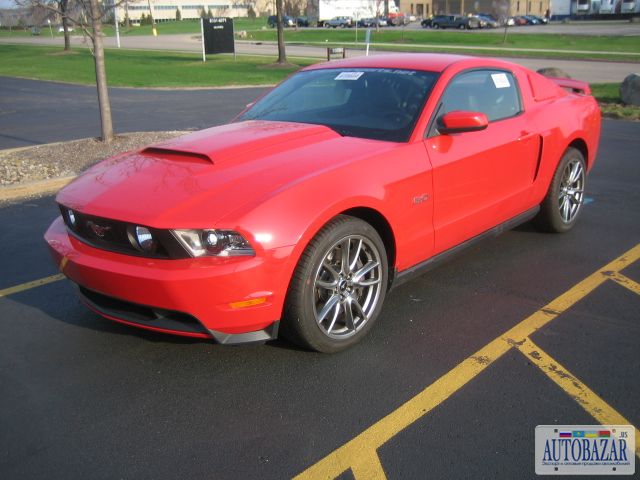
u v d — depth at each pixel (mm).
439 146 3787
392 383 3129
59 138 11133
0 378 3258
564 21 73438
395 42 44750
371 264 3447
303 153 3443
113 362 3395
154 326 3102
